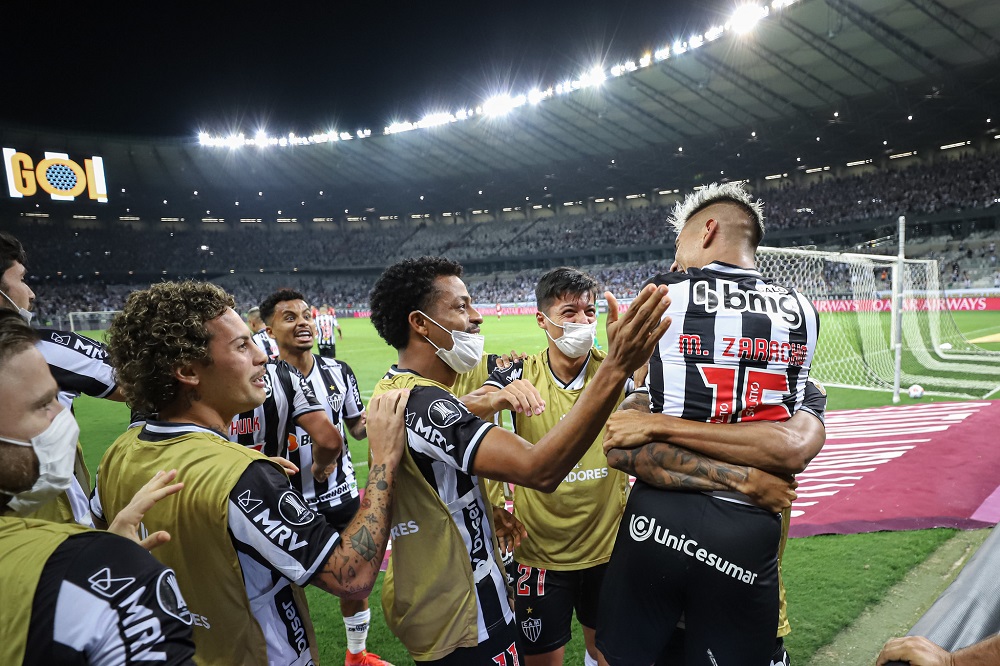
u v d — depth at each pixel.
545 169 46.81
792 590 3.36
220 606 1.31
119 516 1.12
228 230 56.25
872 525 4.19
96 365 2.32
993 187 32.66
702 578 1.49
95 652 0.87
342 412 4.03
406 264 1.76
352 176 50.03
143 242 51.12
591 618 2.40
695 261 1.77
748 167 41.72
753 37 26.77
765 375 1.57
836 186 39.59
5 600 0.85
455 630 1.57
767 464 1.48
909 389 8.77
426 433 1.49
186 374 1.38
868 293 12.26
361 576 1.29
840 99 31.34
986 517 4.21
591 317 2.52
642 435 1.57
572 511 2.28
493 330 24.75
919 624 1.55
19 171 39.50
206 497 1.25
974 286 27.59
